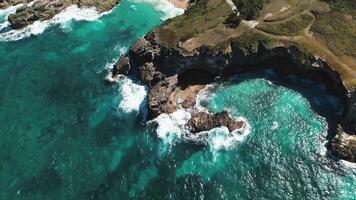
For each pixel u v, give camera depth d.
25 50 131.25
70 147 103.19
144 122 107.94
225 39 118.19
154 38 119.81
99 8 144.25
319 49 115.69
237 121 105.50
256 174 95.50
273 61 119.69
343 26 120.81
